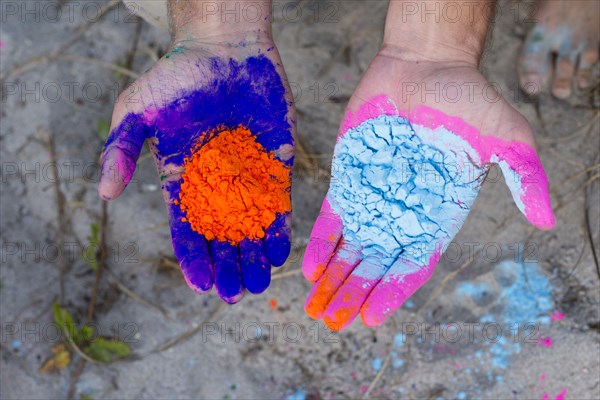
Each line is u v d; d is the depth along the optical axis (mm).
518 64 665
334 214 543
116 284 651
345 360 630
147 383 630
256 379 629
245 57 574
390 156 545
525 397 614
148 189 666
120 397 629
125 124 537
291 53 692
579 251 634
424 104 547
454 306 632
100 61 698
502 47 674
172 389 629
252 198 521
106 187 517
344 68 688
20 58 699
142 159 670
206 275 518
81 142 682
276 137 562
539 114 660
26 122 687
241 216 521
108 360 633
